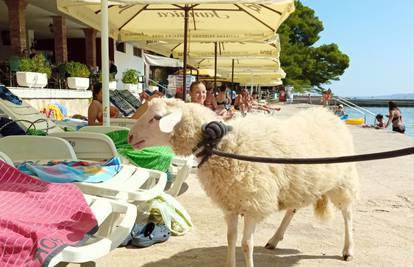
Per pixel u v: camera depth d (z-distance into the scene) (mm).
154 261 3701
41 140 4312
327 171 3424
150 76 31438
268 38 8273
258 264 3727
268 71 23953
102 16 5527
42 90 10125
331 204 4184
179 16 7980
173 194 5062
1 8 14328
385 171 8352
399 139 14250
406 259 3922
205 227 4652
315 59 59344
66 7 6113
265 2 5324
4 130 5156
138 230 4086
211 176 3084
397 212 5469
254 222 3121
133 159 5051
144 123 3166
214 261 3750
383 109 62562
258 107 20422
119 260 3697
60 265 3393
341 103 29531
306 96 49781
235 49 12453
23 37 12742
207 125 3033
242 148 3051
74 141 4953
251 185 2988
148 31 8578
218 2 5324
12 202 2693
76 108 12281
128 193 3420
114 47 20266
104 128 5695
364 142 13250
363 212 5434
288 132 3314
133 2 5492
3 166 3094
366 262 3838
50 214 2650
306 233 4574
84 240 2551
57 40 15531
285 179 3160
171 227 4391
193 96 6180
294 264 3752
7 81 11320
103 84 5785
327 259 3891
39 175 3549
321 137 3531
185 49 7629
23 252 2234
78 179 3600
